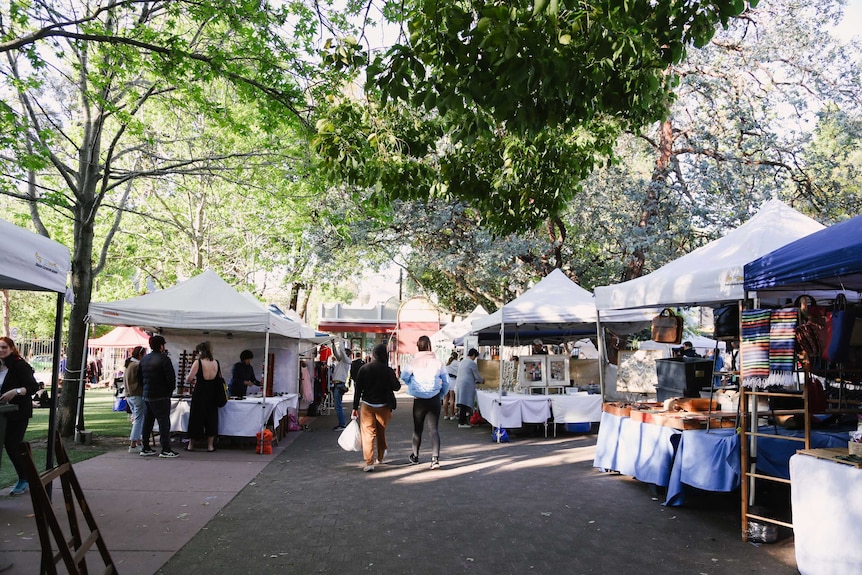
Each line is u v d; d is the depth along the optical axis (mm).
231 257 24922
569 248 21688
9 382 7461
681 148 18781
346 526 6613
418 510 7320
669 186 18391
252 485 8688
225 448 12008
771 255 5805
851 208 18062
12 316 43656
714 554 5699
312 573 5184
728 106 18141
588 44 4859
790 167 18391
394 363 41875
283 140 15539
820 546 4906
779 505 7438
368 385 10039
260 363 14625
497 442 13344
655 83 5699
